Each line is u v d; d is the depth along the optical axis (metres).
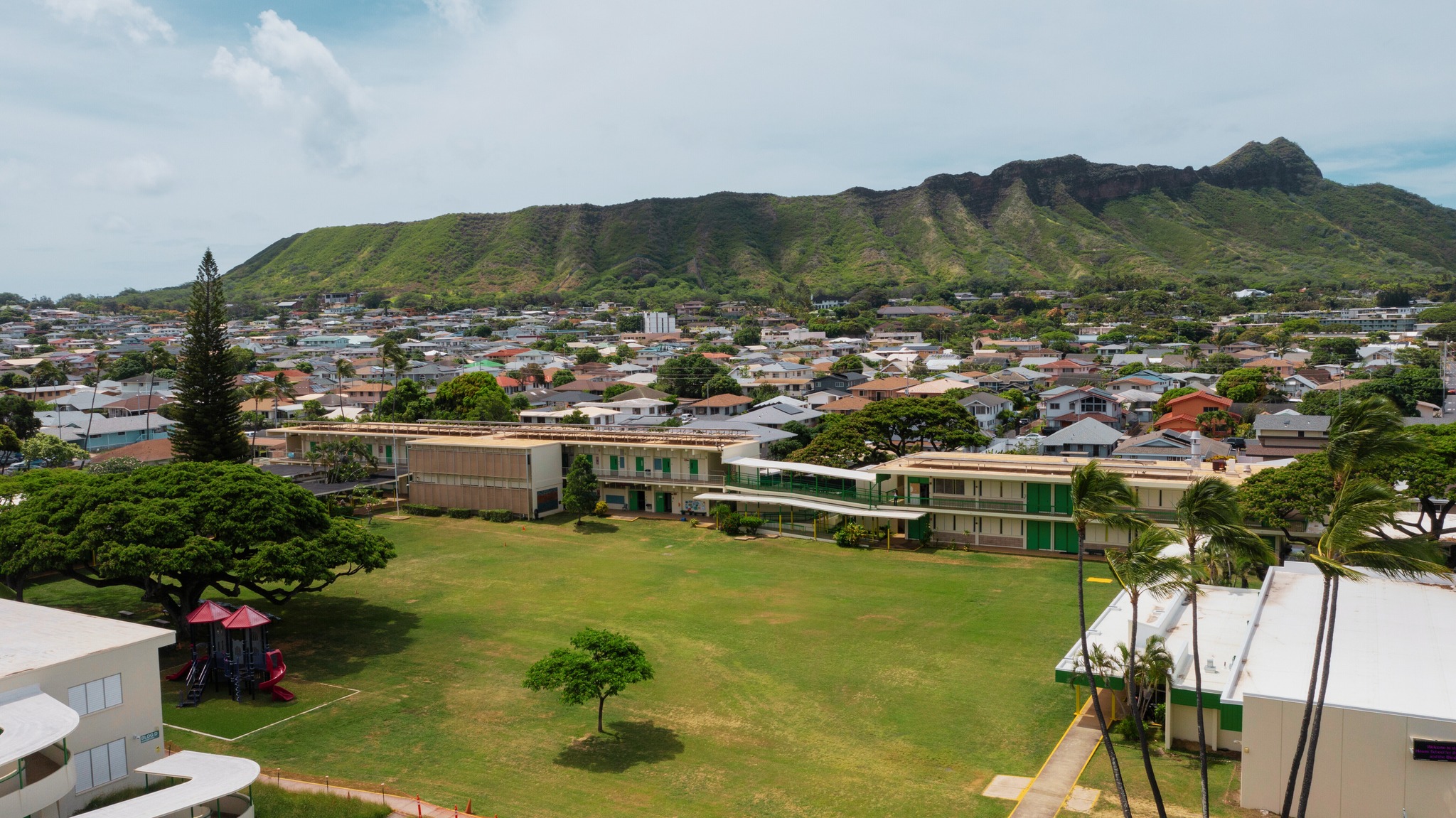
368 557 48.62
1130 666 24.61
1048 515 60.31
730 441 76.06
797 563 60.16
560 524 72.56
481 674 41.78
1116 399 131.25
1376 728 25.55
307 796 29.52
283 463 93.19
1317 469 48.34
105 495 45.47
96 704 30.11
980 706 36.84
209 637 41.75
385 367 171.62
